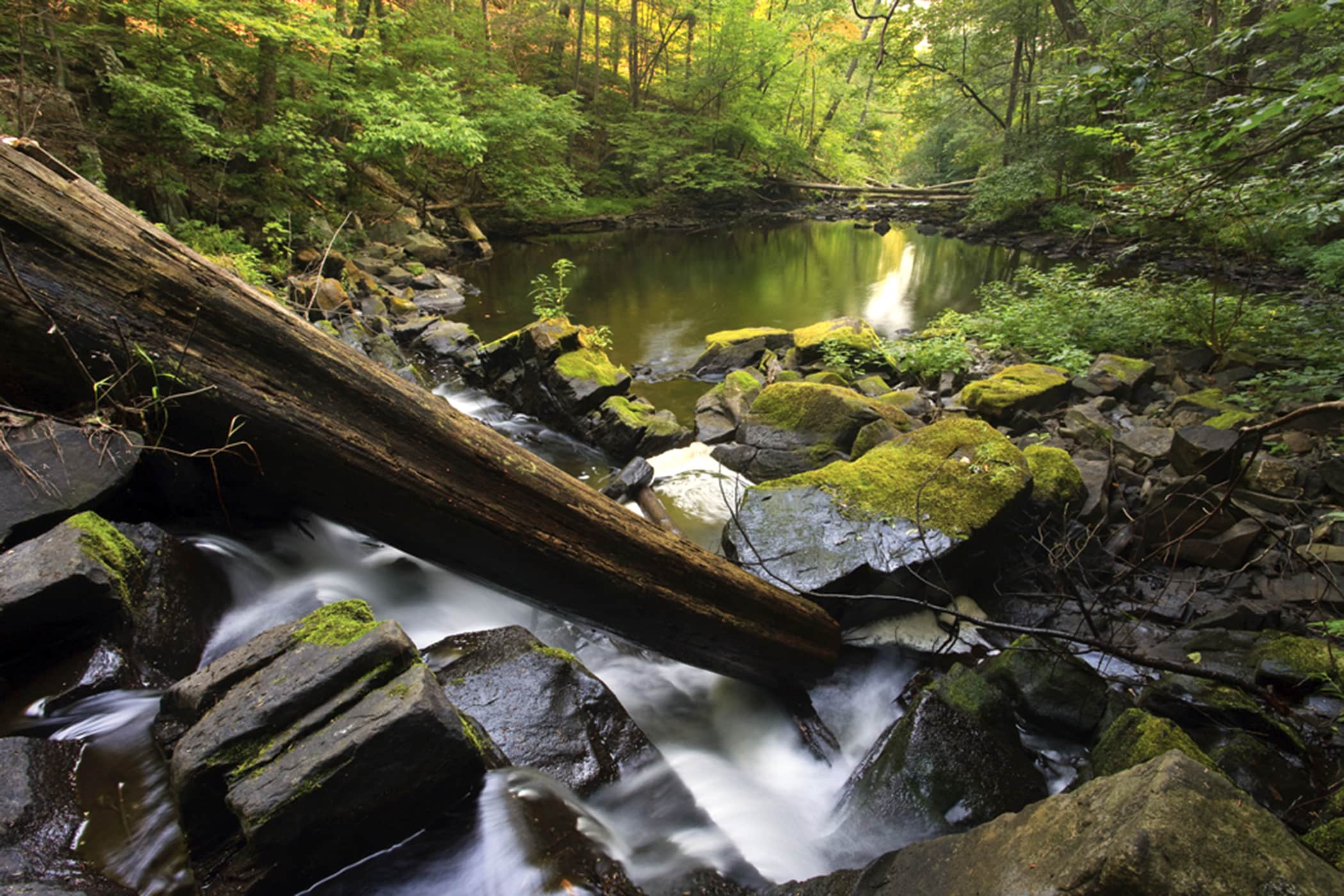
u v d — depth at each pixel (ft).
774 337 32.01
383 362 25.95
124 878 6.48
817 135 112.06
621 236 75.00
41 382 9.97
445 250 51.96
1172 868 4.94
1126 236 52.26
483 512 10.66
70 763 7.36
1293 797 9.28
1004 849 6.23
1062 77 15.97
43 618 8.23
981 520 13.93
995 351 28.76
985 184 66.03
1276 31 12.73
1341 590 12.51
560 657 10.43
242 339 10.00
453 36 65.77
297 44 42.47
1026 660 11.81
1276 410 19.33
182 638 9.68
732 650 12.01
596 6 86.74
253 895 6.68
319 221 42.32
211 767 6.86
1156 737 9.39
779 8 104.12
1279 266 37.58
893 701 12.63
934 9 66.28
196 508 11.88
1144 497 16.75
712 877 8.46
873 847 9.41
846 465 15.88
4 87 26.73
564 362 24.94
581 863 7.72
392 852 7.45
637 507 19.07
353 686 7.47
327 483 10.61
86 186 9.71
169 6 33.99
